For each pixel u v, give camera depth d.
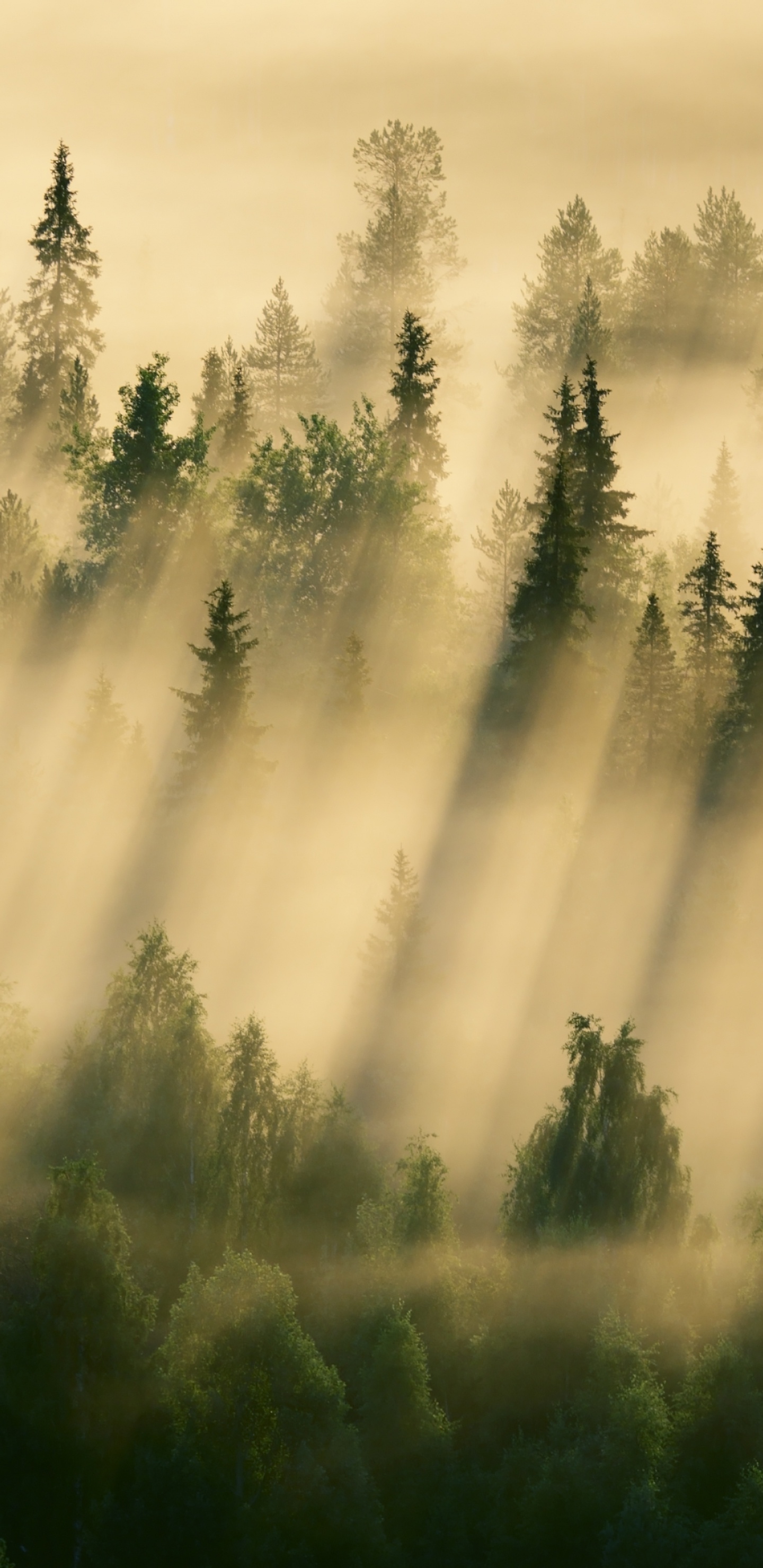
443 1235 128.50
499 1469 112.56
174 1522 98.81
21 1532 102.50
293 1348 108.56
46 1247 108.12
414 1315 122.81
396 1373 112.75
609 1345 112.69
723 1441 108.31
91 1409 105.44
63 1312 106.38
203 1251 134.25
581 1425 111.94
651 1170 129.38
